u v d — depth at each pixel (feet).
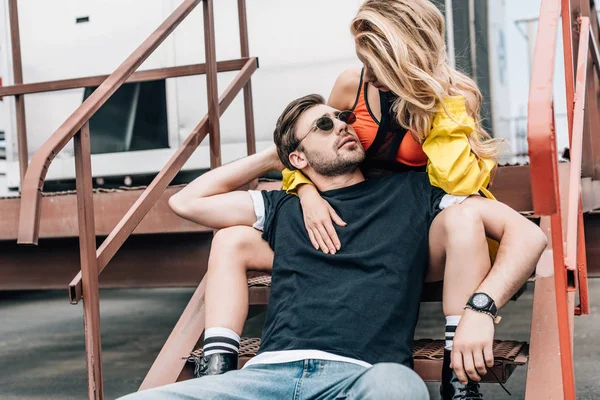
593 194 9.82
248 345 7.54
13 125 14.80
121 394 10.16
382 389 5.28
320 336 5.98
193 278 9.86
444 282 6.28
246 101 10.48
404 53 6.51
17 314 19.71
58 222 9.86
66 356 13.30
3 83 14.89
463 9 13.35
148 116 14.08
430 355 6.62
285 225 6.86
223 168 7.70
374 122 7.16
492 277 5.99
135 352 13.28
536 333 6.52
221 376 5.96
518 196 8.60
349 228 6.50
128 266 10.14
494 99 15.46
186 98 13.92
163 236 9.98
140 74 10.55
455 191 6.49
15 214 10.29
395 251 6.31
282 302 6.40
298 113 7.18
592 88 10.53
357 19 6.80
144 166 14.06
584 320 14.55
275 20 13.39
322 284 6.28
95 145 14.35
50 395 10.31
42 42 14.64
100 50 14.30
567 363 5.39
